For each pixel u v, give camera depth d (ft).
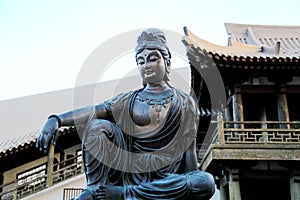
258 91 64.23
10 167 89.15
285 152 55.62
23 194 79.82
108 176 12.43
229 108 66.85
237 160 55.83
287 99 67.15
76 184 77.56
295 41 83.46
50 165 77.82
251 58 58.90
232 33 85.56
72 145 89.35
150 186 12.23
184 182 12.16
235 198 56.08
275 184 66.13
